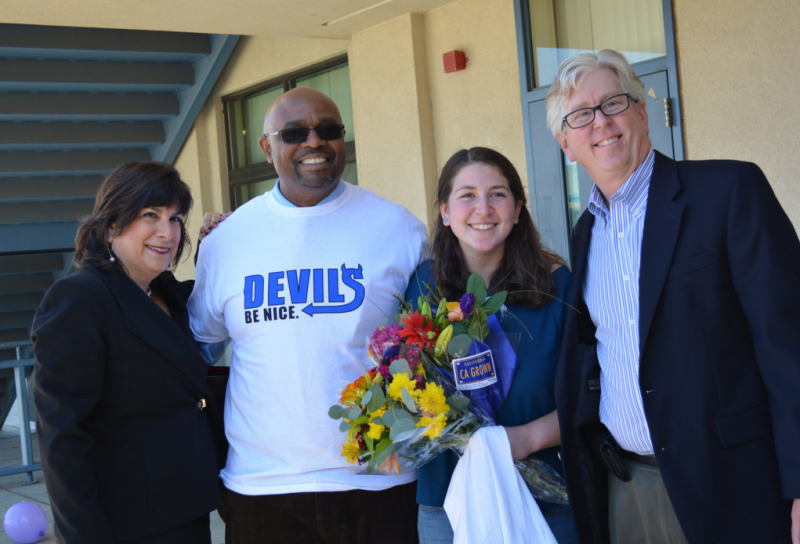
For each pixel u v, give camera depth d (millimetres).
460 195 1886
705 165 1673
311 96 2121
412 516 2080
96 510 1737
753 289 1540
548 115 1884
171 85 6074
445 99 4855
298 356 2008
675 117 3787
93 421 1842
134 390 1859
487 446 1702
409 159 5004
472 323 1746
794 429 1481
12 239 6543
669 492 1610
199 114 7043
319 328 2018
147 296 1950
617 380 1731
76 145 6180
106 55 5621
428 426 1631
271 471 1997
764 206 1569
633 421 1697
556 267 1985
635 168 1742
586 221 1891
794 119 3381
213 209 7082
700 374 1594
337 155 2129
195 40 5871
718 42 3592
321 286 2049
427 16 4883
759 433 1579
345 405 1771
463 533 1685
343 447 1784
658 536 1714
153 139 6504
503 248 1972
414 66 4871
